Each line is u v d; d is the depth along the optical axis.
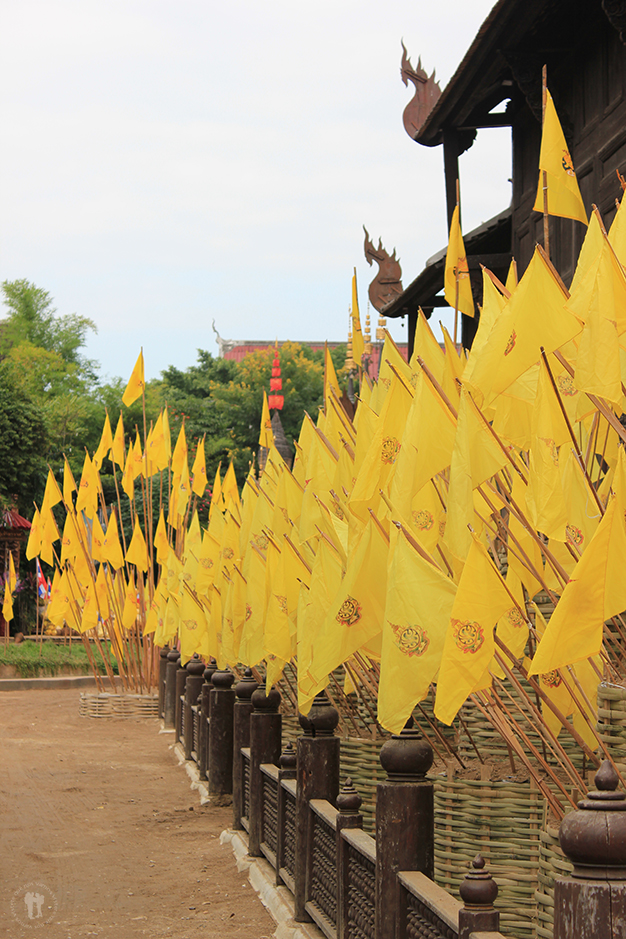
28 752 12.12
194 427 39.22
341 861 4.08
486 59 9.62
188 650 10.52
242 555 8.18
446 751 4.84
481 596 2.93
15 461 31.92
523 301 3.27
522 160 10.79
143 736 13.94
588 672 3.70
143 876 6.14
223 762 8.54
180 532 15.84
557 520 3.40
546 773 4.06
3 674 23.05
